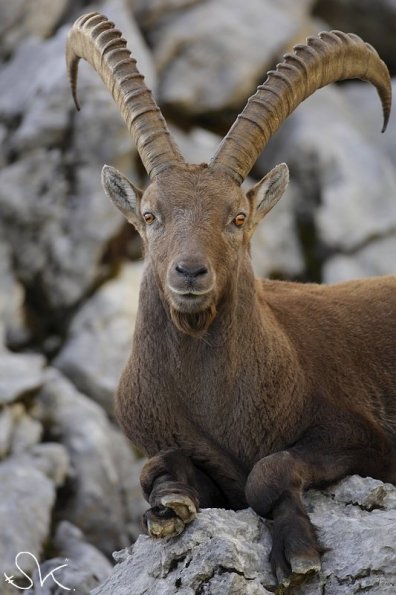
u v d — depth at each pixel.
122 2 45.81
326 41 21.89
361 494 19.59
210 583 17.97
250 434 20.33
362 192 44.41
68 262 40.47
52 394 35.88
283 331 21.36
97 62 21.89
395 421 21.92
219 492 21.11
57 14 46.03
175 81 45.88
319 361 21.44
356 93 50.88
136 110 20.47
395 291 23.48
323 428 20.62
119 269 40.78
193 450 20.61
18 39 45.28
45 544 30.72
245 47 46.69
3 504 30.67
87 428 34.88
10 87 43.41
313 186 44.72
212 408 20.11
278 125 20.78
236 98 46.16
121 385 21.22
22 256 40.69
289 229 43.75
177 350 19.92
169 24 47.00
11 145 41.78
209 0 47.81
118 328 38.84
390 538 18.25
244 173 20.06
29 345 39.81
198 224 18.95
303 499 19.62
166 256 18.97
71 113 41.59
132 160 41.94
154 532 18.28
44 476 32.50
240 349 20.08
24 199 40.94
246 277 20.23
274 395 20.33
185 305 18.34
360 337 22.33
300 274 43.16
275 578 18.25
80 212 40.91
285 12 49.38
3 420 33.81
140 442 21.08
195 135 45.09
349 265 42.88
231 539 18.28
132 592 18.50
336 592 18.08
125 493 34.97
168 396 20.34
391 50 52.72
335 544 18.55
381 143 48.19
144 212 19.81
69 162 41.38
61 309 40.38
